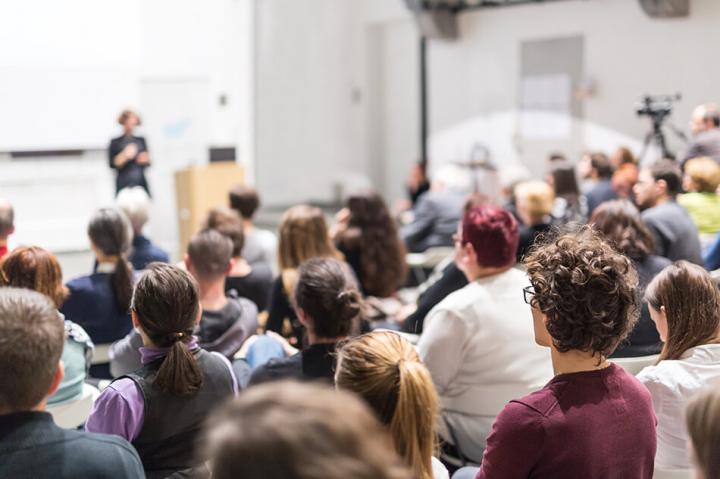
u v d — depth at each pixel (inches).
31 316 56.6
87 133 341.7
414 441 60.8
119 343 111.3
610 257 69.2
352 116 501.7
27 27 324.2
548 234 81.0
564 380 67.3
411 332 143.0
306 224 155.4
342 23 490.9
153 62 373.7
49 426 57.9
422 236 266.8
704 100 341.4
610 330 67.4
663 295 85.7
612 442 65.8
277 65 464.4
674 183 180.7
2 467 55.7
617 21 368.2
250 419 28.4
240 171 329.7
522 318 103.3
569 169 244.7
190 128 380.5
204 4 388.2
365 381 61.1
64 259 326.6
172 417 79.0
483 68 424.5
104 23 343.9
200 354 82.3
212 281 117.4
